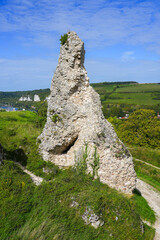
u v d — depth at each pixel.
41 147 14.05
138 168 21.75
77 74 13.26
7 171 10.59
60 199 9.37
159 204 14.04
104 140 12.22
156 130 31.95
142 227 9.66
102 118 13.09
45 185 10.20
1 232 7.27
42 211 8.65
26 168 13.23
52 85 14.15
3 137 16.84
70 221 8.51
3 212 8.03
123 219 9.09
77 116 13.41
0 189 9.11
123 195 11.38
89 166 12.39
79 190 10.21
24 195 9.22
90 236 8.22
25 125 22.19
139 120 34.88
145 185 17.42
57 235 7.61
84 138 12.98
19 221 7.93
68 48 13.32
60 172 12.95
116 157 12.11
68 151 13.99
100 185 11.65
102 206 9.16
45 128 14.31
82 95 13.70
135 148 29.75
